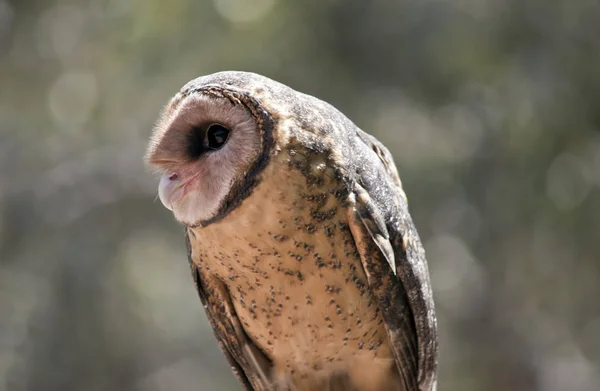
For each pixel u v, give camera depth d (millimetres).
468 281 15258
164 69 14992
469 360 15570
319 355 6227
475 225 14062
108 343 15867
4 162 16203
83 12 16344
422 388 6457
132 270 16141
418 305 6133
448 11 13781
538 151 13672
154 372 16422
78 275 15758
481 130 14102
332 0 14117
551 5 13594
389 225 5961
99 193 16250
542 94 13539
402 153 14094
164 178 5648
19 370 15289
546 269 14203
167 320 16453
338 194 5672
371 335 6137
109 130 16406
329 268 5797
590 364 15430
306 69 14047
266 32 14172
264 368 6465
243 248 5688
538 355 15430
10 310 15500
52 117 16500
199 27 14656
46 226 15984
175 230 16469
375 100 14086
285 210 5578
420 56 13930
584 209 13617
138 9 15258
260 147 5496
